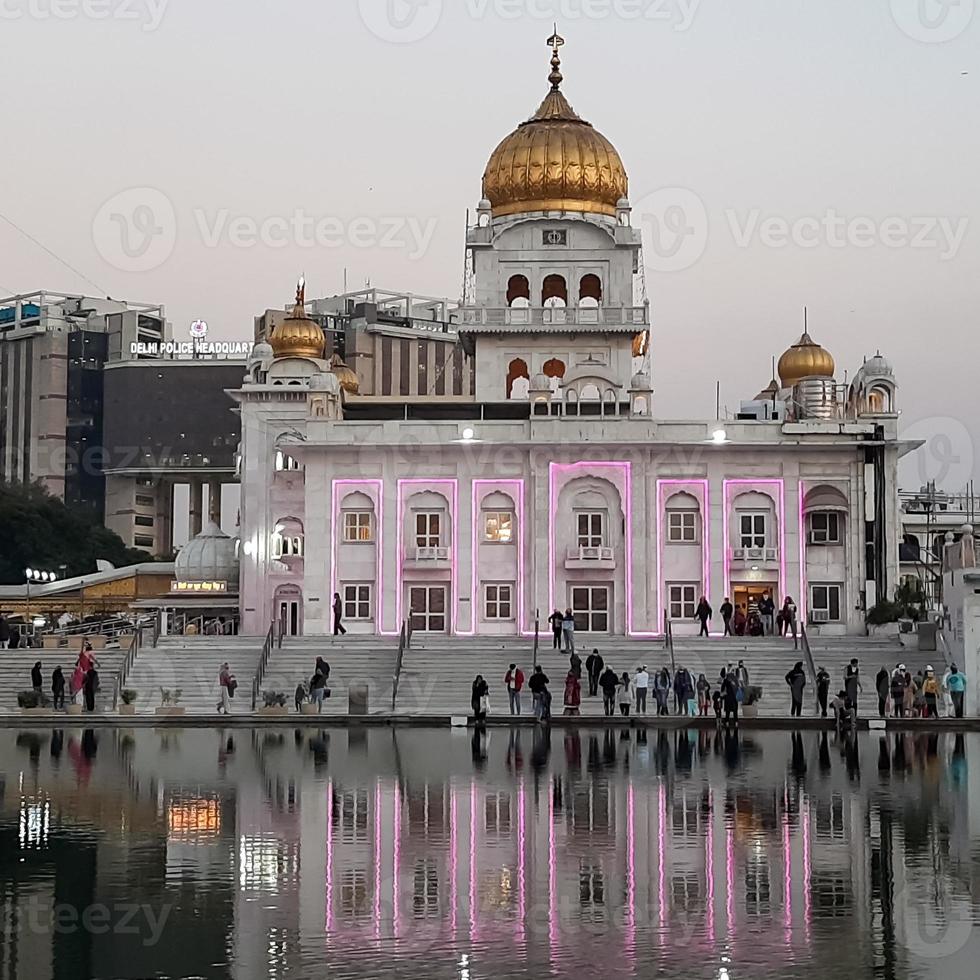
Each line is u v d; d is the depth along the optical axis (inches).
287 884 909.8
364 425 3142.2
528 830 1104.8
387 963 729.6
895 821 1147.3
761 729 2138.3
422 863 973.8
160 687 2518.5
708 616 2864.2
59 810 1208.2
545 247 3538.4
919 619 2918.3
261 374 3614.7
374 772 1498.5
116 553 6033.5
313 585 3129.9
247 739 1935.3
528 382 3531.0
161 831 1101.7
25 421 7514.8
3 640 2844.5
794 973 709.9
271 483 3464.6
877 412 3171.8
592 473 3122.5
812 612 3115.2
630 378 3503.9
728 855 1000.9
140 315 7706.7
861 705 2438.5
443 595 3137.3
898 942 767.7
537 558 3105.3
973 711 2399.1
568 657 2637.8
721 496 3117.6
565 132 3567.9
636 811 1199.6
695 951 750.5
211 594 3759.8
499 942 768.9
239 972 716.7
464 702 2482.8
